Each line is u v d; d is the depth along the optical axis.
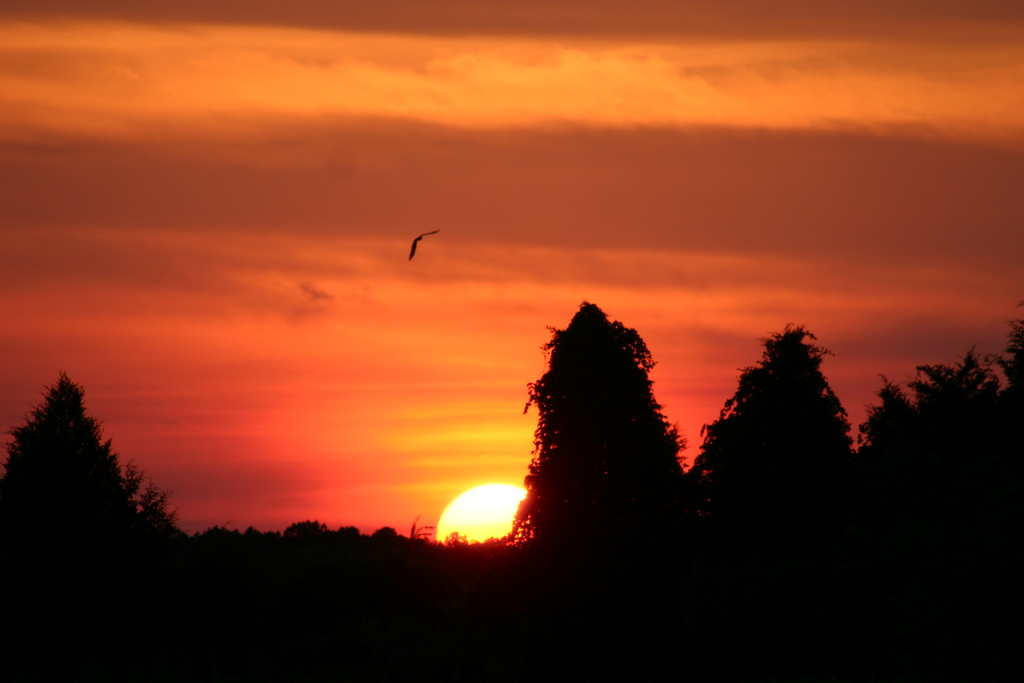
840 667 80.00
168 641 139.62
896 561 76.88
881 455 105.94
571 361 139.75
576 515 131.62
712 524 130.00
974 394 125.75
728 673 103.25
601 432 135.12
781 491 124.06
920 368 129.38
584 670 123.38
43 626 131.00
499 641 139.62
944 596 63.75
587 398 137.38
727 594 103.06
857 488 121.62
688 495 133.38
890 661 75.62
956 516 77.44
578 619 125.62
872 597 81.31
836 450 127.62
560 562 129.25
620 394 137.75
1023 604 61.81
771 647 87.25
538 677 126.12
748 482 126.81
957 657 61.50
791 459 125.50
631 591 127.19
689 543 132.25
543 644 126.94
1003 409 122.62
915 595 65.06
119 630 135.75
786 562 89.25
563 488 134.00
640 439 135.62
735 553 126.69
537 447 140.88
